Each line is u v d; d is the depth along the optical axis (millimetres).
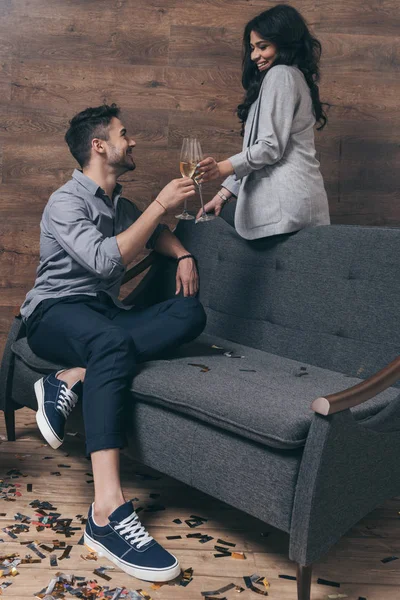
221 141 3221
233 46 3182
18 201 3191
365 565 1749
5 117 3139
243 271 2506
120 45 3148
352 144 3232
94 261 2076
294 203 2330
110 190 2348
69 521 1904
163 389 1832
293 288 2311
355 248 2135
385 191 3266
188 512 2021
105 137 2273
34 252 3227
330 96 3201
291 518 1528
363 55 3195
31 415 2891
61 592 1559
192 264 2525
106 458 1768
